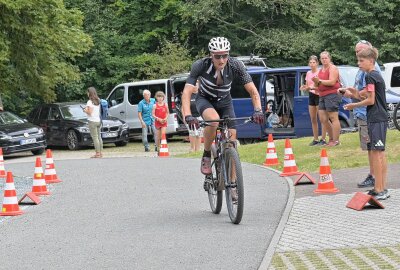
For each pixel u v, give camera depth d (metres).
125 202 11.70
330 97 15.89
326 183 11.48
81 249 8.40
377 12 37.94
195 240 8.53
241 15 42.81
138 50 42.81
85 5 41.22
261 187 12.50
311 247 7.86
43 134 26.61
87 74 40.28
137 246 8.39
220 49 9.19
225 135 9.48
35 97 38.59
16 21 29.28
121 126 28.97
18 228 10.00
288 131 21.72
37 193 13.19
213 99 9.66
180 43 42.94
